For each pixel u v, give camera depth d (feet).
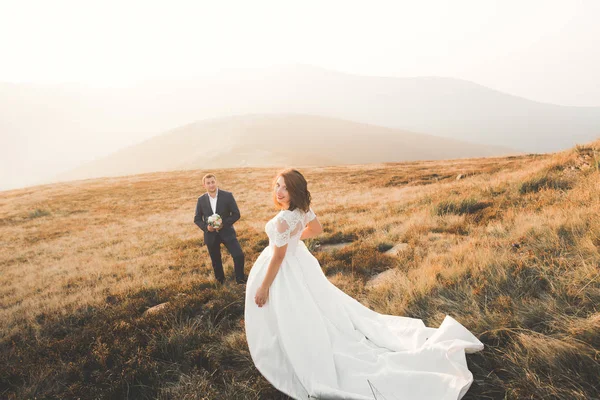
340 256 21.31
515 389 7.46
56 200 95.86
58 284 26.30
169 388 9.45
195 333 12.28
